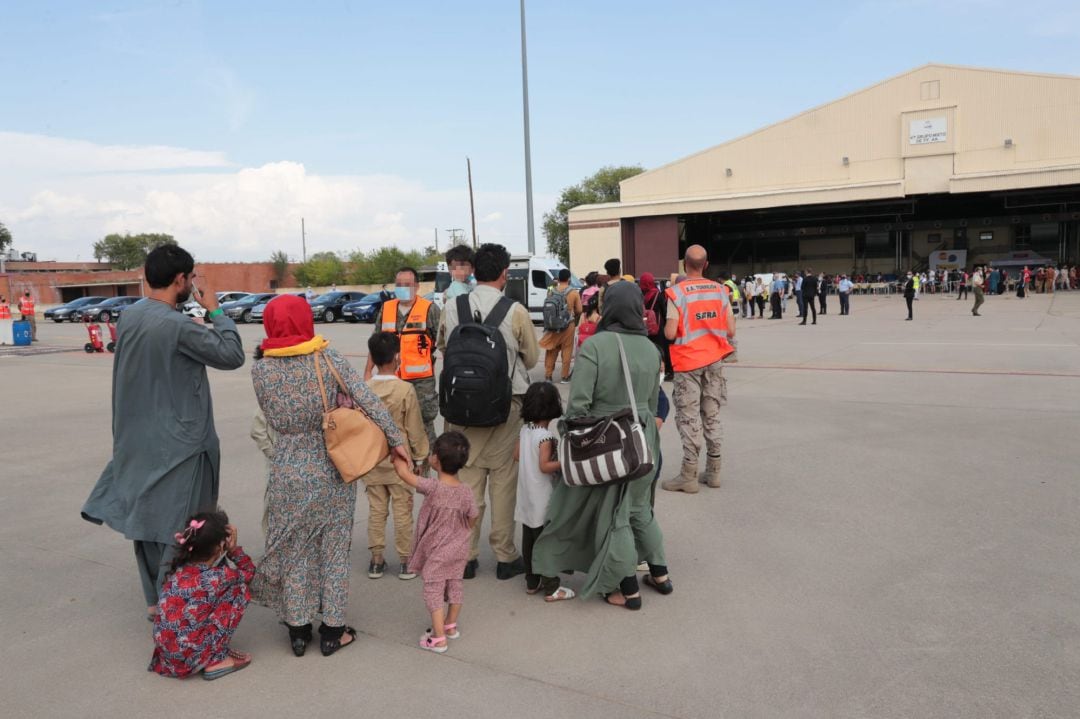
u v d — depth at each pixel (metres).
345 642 3.72
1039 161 38.44
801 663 3.42
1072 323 19.47
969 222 48.59
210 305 3.79
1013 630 3.66
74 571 4.81
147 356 3.61
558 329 11.99
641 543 4.11
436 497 3.68
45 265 88.50
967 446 7.10
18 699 3.29
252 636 3.89
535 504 4.13
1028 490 5.76
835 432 7.88
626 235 47.94
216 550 3.46
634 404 3.95
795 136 43.97
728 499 5.82
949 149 40.16
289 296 3.63
